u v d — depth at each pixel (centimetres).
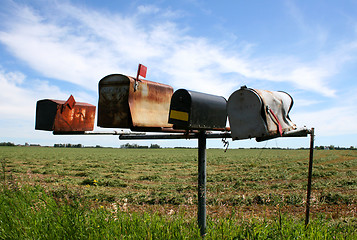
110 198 870
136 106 383
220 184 1279
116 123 387
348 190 1072
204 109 344
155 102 411
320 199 866
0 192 500
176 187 1223
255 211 691
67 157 3853
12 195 473
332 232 374
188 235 324
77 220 350
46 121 429
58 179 1403
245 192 1063
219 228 354
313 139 381
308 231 359
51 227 339
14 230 337
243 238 338
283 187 1172
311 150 380
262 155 4809
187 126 324
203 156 351
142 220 376
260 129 310
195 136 358
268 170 1969
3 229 339
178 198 880
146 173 1889
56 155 4353
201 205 343
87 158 3697
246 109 320
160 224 357
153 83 412
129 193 1010
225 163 2908
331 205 802
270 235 348
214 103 363
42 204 434
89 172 1767
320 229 376
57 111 420
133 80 380
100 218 370
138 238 317
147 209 686
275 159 3531
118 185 1262
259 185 1228
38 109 441
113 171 1956
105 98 397
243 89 322
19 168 1898
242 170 2050
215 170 2106
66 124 431
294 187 1164
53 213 383
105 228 341
